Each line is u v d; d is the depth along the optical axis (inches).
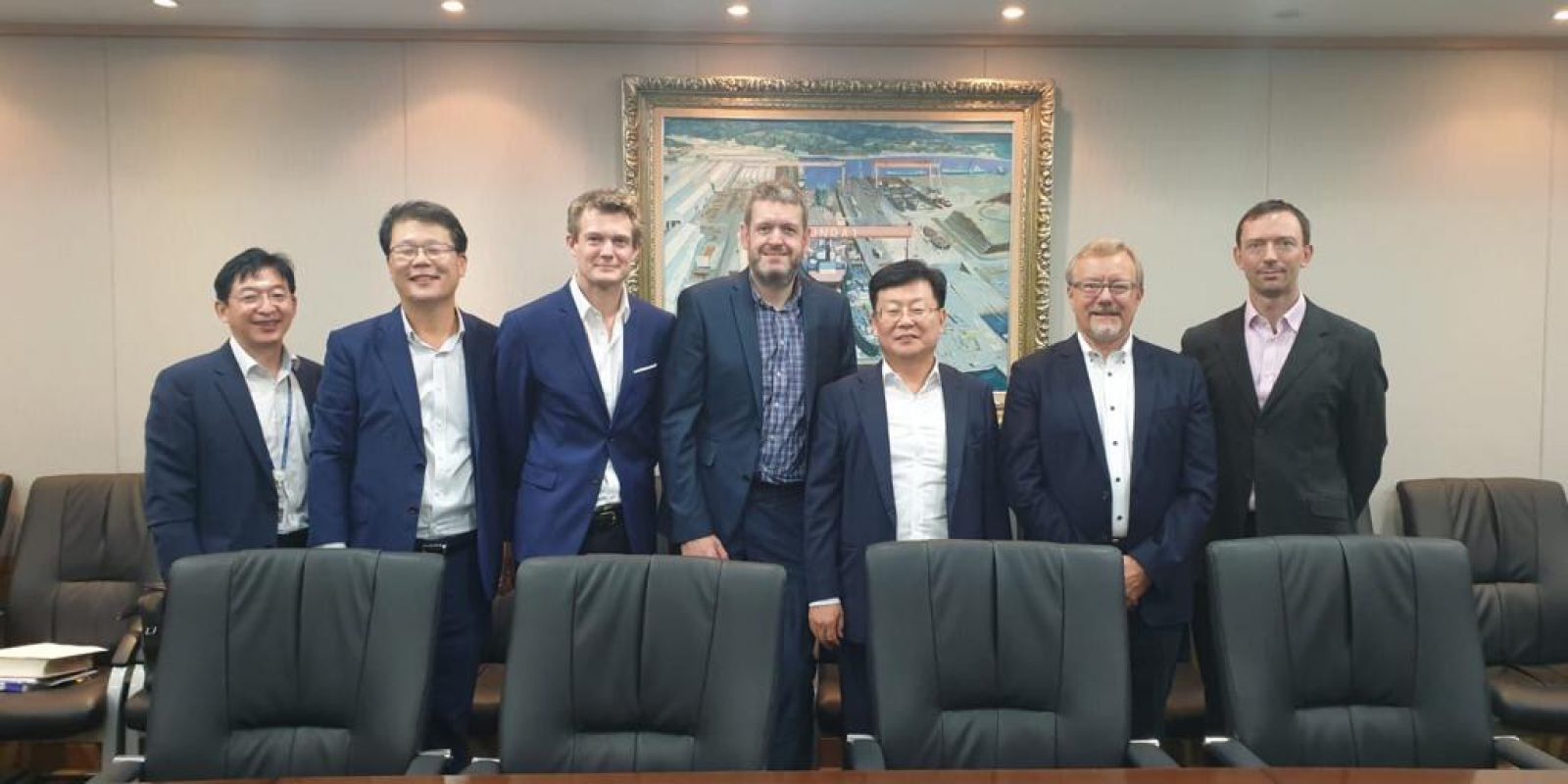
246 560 69.9
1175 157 135.6
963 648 71.4
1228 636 72.2
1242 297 136.2
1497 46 134.2
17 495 134.5
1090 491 90.9
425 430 91.3
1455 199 135.9
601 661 67.9
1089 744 69.2
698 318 93.4
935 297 90.7
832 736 100.2
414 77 133.0
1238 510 98.4
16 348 134.1
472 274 134.6
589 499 90.7
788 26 130.7
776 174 133.4
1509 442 137.3
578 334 91.8
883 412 90.6
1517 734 106.1
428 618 69.5
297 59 132.5
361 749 67.6
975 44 133.8
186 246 133.3
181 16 127.2
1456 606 73.0
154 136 132.6
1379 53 135.0
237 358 98.0
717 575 69.4
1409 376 136.9
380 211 133.7
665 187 132.8
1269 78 135.0
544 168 134.3
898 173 133.9
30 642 118.6
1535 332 136.6
